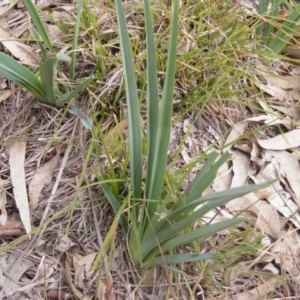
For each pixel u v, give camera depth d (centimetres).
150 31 33
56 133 48
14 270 43
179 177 47
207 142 52
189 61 53
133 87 36
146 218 40
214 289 44
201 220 46
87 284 43
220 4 58
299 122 55
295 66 60
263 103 55
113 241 42
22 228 45
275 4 57
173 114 53
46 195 46
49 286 43
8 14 55
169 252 42
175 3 31
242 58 57
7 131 49
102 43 55
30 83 46
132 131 37
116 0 34
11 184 47
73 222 45
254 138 53
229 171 51
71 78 50
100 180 43
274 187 50
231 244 45
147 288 43
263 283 45
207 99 48
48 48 51
